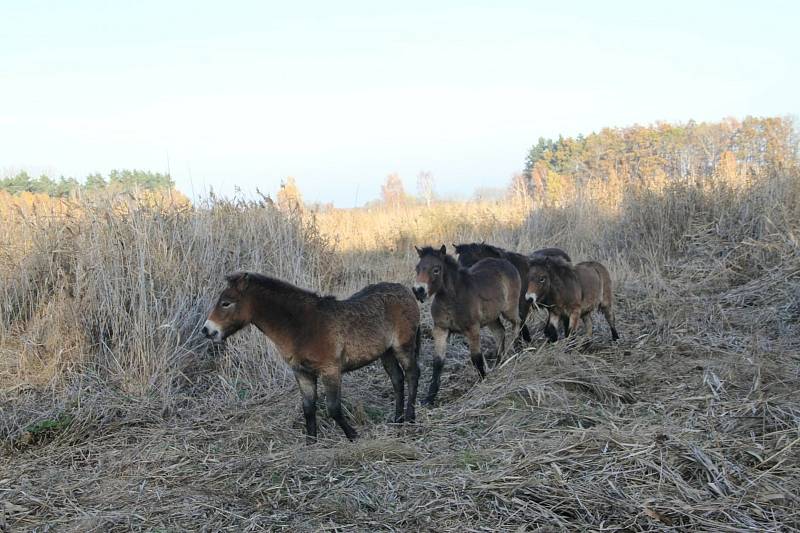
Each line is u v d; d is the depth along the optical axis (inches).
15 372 296.8
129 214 351.6
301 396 246.8
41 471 216.4
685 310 359.6
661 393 249.4
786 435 194.7
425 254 278.4
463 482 178.7
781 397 225.6
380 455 204.7
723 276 415.5
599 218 577.0
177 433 241.1
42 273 347.9
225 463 210.5
